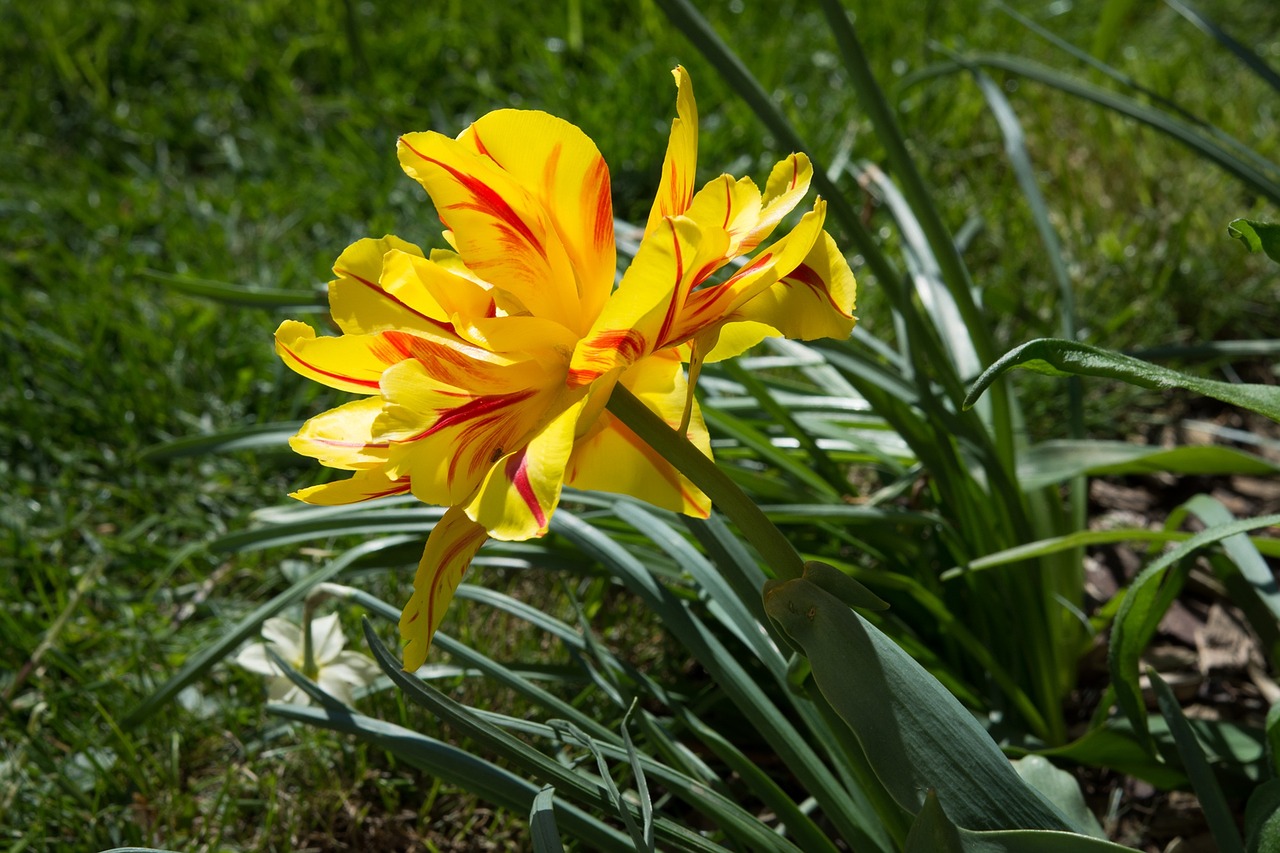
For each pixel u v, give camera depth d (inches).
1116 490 39.4
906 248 38.3
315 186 51.4
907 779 20.8
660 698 27.6
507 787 25.1
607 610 34.0
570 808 24.7
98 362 41.7
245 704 31.6
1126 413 41.6
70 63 58.4
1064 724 31.0
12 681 32.1
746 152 53.8
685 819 29.4
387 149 53.3
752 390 31.0
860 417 35.7
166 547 37.4
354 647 32.0
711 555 26.4
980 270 47.3
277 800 29.8
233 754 30.8
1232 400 20.0
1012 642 30.4
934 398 29.0
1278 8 64.3
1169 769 27.2
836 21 27.5
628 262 35.8
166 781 30.0
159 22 62.2
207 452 33.8
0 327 42.6
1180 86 57.8
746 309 21.0
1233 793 28.1
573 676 29.7
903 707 20.9
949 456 29.5
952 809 20.8
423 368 20.3
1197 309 45.0
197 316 44.7
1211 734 28.3
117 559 36.4
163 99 58.3
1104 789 30.0
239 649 32.3
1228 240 46.2
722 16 63.5
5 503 38.1
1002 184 51.3
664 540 28.1
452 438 20.4
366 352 21.2
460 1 63.6
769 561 21.1
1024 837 20.5
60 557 36.4
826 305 21.1
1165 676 32.3
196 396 41.9
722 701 31.0
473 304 21.2
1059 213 49.9
